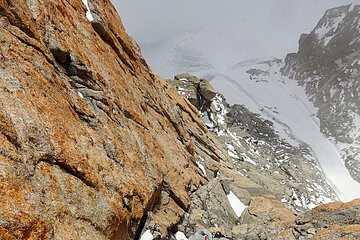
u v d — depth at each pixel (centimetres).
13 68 491
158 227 808
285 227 1172
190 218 1159
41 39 633
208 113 4597
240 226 1286
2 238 302
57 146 484
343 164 10050
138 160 813
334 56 17812
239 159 4131
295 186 4888
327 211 998
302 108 15450
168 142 1330
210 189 1582
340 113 13362
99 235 498
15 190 357
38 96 510
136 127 945
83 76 762
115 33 1210
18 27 575
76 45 779
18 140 411
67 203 450
